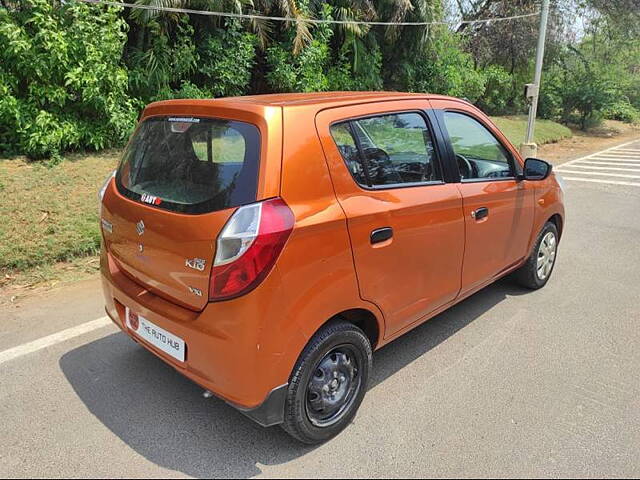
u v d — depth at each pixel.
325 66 13.64
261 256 2.27
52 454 2.61
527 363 3.53
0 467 2.52
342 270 2.59
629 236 6.68
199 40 10.34
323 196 2.54
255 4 10.95
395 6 13.94
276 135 2.41
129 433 2.78
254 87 12.64
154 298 2.71
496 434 2.80
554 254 4.93
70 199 6.19
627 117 28.00
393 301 2.99
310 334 2.49
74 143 7.80
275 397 2.43
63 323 4.00
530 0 21.78
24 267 4.88
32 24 7.30
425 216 3.09
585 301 4.57
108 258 3.12
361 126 2.84
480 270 3.78
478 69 21.38
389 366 3.48
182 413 2.96
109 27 7.95
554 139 19.80
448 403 3.07
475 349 3.71
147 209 2.67
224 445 2.70
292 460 2.60
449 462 2.59
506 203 3.89
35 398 3.07
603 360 3.58
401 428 2.84
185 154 2.66
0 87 7.07
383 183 2.90
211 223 2.34
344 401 2.79
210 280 2.33
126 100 8.61
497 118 21.14
